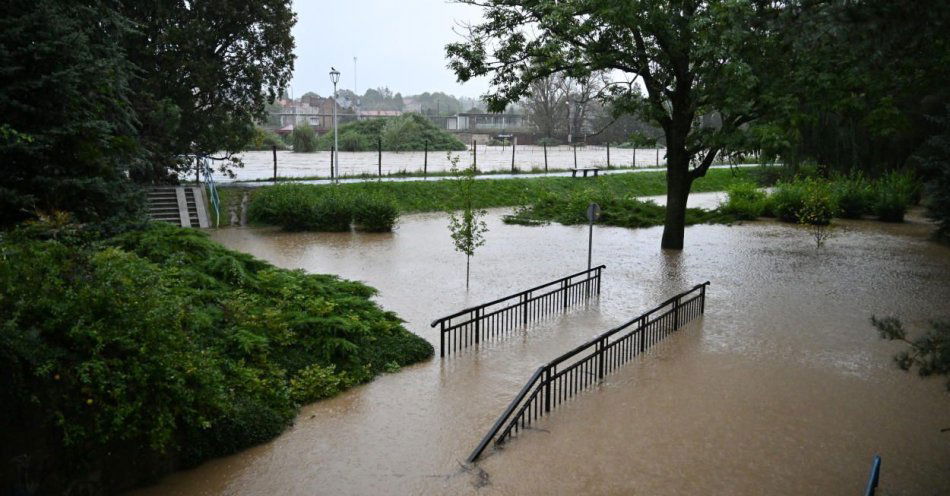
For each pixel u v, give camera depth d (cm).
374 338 1178
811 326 1429
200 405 789
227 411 826
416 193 3319
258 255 2117
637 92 2325
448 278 1838
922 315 1518
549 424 930
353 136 7256
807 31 1117
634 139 2316
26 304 705
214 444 812
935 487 770
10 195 1117
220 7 2653
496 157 6294
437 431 901
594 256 2217
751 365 1183
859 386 1084
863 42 1038
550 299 1532
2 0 1184
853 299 1667
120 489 727
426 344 1222
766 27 1402
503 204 3475
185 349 812
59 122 1232
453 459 823
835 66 1773
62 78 1190
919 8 964
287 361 1042
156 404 735
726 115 2005
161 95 2592
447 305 1561
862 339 1337
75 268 786
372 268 1953
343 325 1130
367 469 796
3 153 1154
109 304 751
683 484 771
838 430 918
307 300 1211
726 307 1588
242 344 984
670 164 2338
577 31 1981
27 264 751
